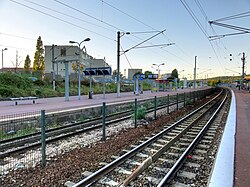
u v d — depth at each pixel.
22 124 9.69
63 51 65.75
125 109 19.41
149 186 5.04
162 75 85.88
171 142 8.55
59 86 38.66
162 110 19.47
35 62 55.78
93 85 47.66
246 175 3.99
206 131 11.05
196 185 5.11
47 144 8.67
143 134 10.37
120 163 6.36
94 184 5.14
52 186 5.04
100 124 12.58
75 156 7.16
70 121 13.23
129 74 97.62
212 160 6.83
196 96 33.94
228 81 150.38
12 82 28.98
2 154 7.09
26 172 5.90
